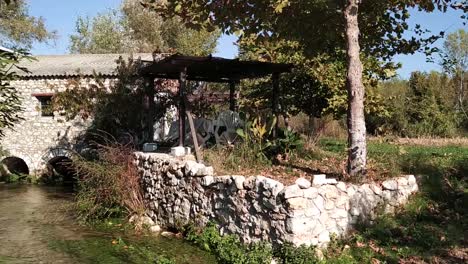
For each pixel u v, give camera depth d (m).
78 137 19.30
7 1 5.13
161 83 18.94
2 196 16.31
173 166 10.30
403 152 12.98
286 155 11.45
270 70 13.06
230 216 8.59
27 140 19.91
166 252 8.77
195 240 9.16
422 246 7.48
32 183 19.39
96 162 12.62
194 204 9.59
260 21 9.80
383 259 7.05
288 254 7.13
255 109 15.35
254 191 8.00
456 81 26.70
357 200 8.26
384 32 11.55
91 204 11.62
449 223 8.38
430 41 11.46
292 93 15.95
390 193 8.92
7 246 9.62
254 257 7.35
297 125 21.42
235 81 16.17
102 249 9.25
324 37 11.19
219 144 11.71
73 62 20.58
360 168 9.07
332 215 7.83
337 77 14.57
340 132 22.00
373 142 19.45
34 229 11.10
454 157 12.61
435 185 9.93
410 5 10.54
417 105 25.66
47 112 19.73
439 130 24.05
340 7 9.75
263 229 7.80
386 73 14.74
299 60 14.79
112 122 18.75
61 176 19.59
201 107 19.02
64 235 10.41
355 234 7.90
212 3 9.13
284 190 7.31
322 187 7.76
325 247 7.57
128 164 11.78
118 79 19.05
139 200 11.53
